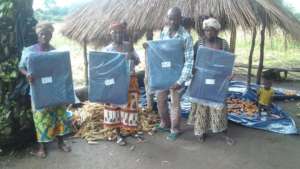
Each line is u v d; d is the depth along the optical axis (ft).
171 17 16.38
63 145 16.58
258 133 19.17
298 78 35.78
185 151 16.72
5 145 16.25
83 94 22.99
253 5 20.10
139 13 20.06
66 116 16.34
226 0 19.39
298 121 21.61
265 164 15.65
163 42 16.37
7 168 14.92
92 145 17.22
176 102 17.56
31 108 16.35
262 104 20.97
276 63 42.45
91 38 21.53
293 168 15.34
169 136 17.99
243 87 26.68
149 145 17.29
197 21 18.83
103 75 16.21
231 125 20.27
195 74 16.66
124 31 16.85
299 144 17.87
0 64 15.46
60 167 15.07
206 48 16.19
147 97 20.86
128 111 17.15
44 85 14.90
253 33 22.58
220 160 15.90
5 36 15.35
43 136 15.62
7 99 15.69
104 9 21.75
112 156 16.15
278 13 20.71
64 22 24.14
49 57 14.79
